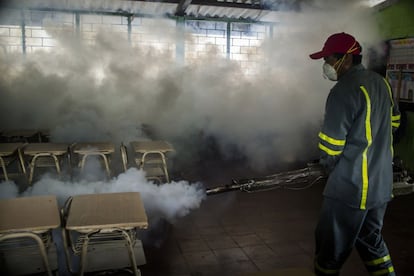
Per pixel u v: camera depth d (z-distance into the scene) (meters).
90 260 2.49
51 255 2.46
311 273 1.68
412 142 6.20
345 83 2.47
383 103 2.49
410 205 5.05
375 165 2.47
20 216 2.30
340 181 2.49
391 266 2.66
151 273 3.22
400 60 6.40
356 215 2.49
